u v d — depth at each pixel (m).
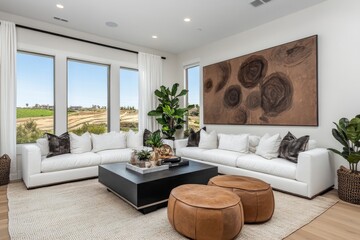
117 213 2.58
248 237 2.06
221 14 4.08
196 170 3.10
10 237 2.07
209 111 5.61
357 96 3.27
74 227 2.26
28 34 4.33
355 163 3.02
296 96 3.92
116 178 2.91
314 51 3.69
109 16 4.20
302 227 2.25
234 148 4.28
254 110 4.60
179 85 6.58
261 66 4.47
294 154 3.35
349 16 3.35
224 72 5.23
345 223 2.34
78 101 5.14
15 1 3.69
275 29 4.29
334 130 3.16
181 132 6.48
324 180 3.21
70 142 4.23
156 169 3.07
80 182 3.81
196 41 5.54
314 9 3.73
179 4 3.74
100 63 5.32
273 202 2.39
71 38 4.82
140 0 3.62
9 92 4.04
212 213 1.88
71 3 3.74
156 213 2.58
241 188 2.33
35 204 2.84
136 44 5.79
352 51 3.32
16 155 4.16
